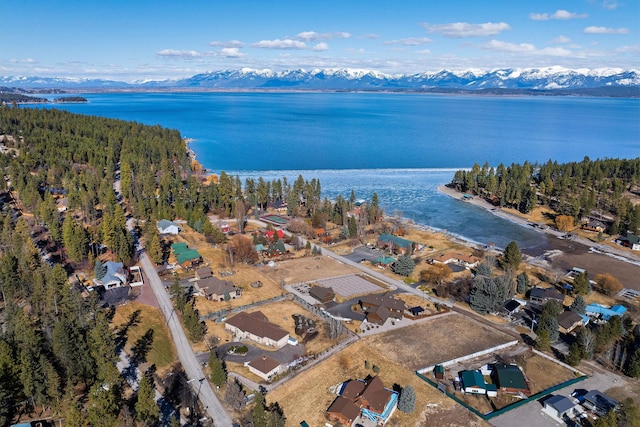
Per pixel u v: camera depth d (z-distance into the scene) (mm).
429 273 118188
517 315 100188
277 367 77625
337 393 72688
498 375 75500
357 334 90438
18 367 66188
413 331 92125
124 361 78812
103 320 77438
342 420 66625
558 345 88938
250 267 122625
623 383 77188
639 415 67750
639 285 116375
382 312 96188
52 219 129875
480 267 116500
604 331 86000
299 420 66750
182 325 91375
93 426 61250
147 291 105188
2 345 66062
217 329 90938
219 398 70875
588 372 80062
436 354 84125
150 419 63031
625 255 138500
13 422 64438
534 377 78438
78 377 71125
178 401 70125
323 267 124312
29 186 155625
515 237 155875
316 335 89562
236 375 76375
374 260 129250
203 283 107250
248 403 69625
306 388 73750
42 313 86625
